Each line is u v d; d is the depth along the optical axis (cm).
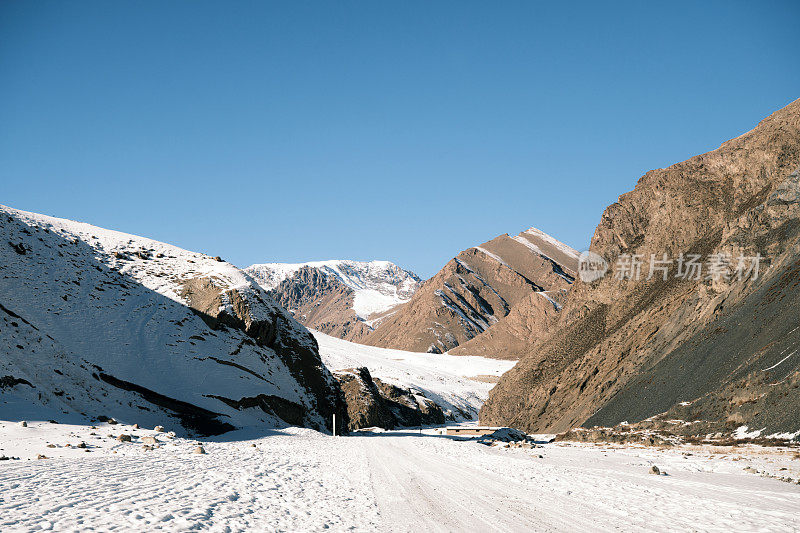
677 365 4825
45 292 4966
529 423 7150
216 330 5781
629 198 9288
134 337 5066
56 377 3997
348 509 1392
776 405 3319
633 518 1280
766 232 5184
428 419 13012
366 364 18400
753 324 4228
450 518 1273
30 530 945
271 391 5519
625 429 4528
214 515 1209
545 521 1239
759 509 1413
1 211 5800
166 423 4203
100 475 1712
